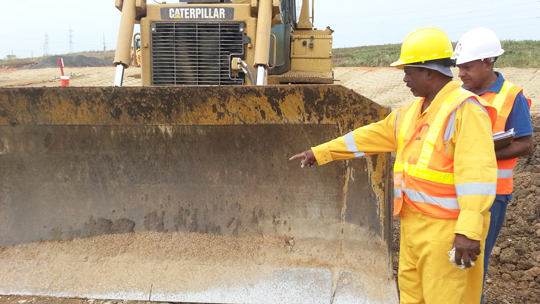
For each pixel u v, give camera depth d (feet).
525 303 9.71
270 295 10.02
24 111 11.16
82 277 10.73
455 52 8.29
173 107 10.68
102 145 11.66
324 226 10.97
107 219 11.79
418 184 6.68
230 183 11.51
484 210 5.92
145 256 11.16
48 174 11.98
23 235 11.70
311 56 21.58
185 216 11.62
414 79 6.91
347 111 9.93
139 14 16.11
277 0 16.17
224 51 15.84
